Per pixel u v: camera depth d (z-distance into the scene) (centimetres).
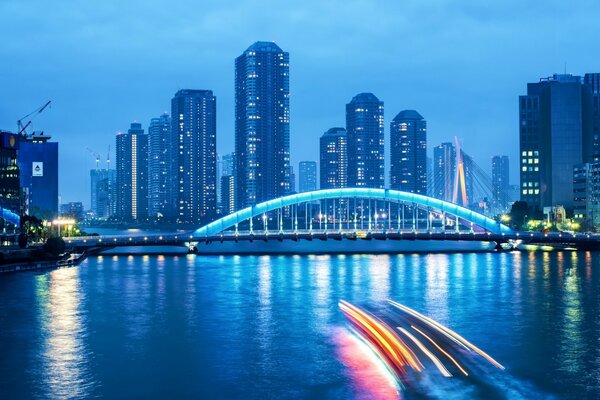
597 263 17575
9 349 7219
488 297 10888
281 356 6806
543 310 9506
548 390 5597
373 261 19000
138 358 6831
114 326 8481
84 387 5862
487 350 6962
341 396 5475
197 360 6725
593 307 9775
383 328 6725
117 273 15288
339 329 8150
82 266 17388
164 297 11088
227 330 8181
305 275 14788
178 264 18125
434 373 5731
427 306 9919
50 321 8819
